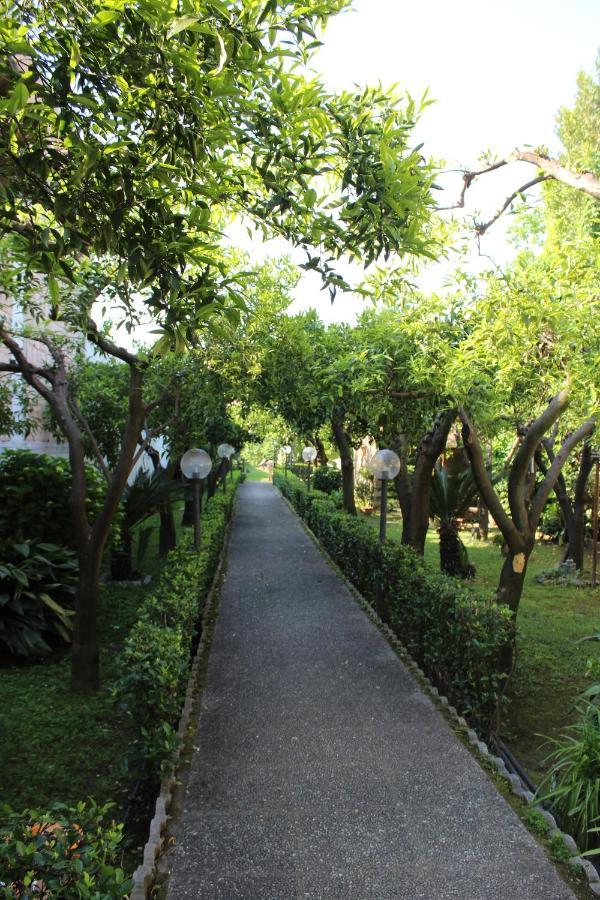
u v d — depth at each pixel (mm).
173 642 4090
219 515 12109
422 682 5379
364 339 7207
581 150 5285
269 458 53875
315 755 4047
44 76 1961
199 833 3182
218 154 2727
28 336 5645
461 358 4785
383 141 2242
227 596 8773
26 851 1622
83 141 1966
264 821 3297
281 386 8422
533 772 4410
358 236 2340
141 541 10398
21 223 2311
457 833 3203
